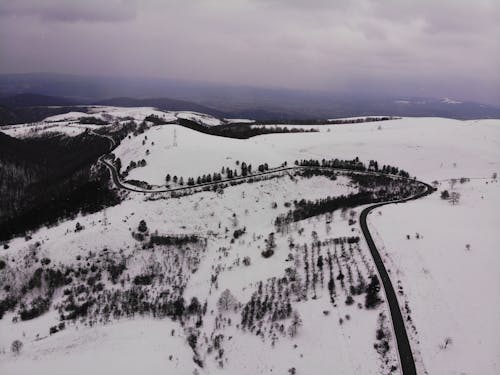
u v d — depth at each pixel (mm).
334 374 95062
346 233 161875
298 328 112812
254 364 105375
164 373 99312
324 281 133000
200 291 144375
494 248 139625
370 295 116312
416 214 178250
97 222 177375
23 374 100375
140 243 167500
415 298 114812
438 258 133750
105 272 153625
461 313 106688
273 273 146250
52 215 196625
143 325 123125
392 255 139375
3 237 180500
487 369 88938
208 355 111750
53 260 153250
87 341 113750
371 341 101438
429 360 93812
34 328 123625
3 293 141500
